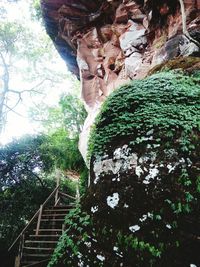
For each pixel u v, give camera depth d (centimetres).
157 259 324
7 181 1140
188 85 498
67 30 1069
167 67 612
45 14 1052
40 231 879
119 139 434
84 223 378
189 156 381
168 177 371
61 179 1332
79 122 1547
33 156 1224
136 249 336
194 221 334
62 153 1290
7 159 1171
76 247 362
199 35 674
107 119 472
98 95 991
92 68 1027
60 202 1248
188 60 602
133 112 457
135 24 899
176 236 330
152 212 353
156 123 423
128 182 387
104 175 412
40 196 1163
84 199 411
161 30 831
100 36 1014
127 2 892
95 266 340
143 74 793
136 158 402
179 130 410
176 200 351
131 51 868
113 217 368
